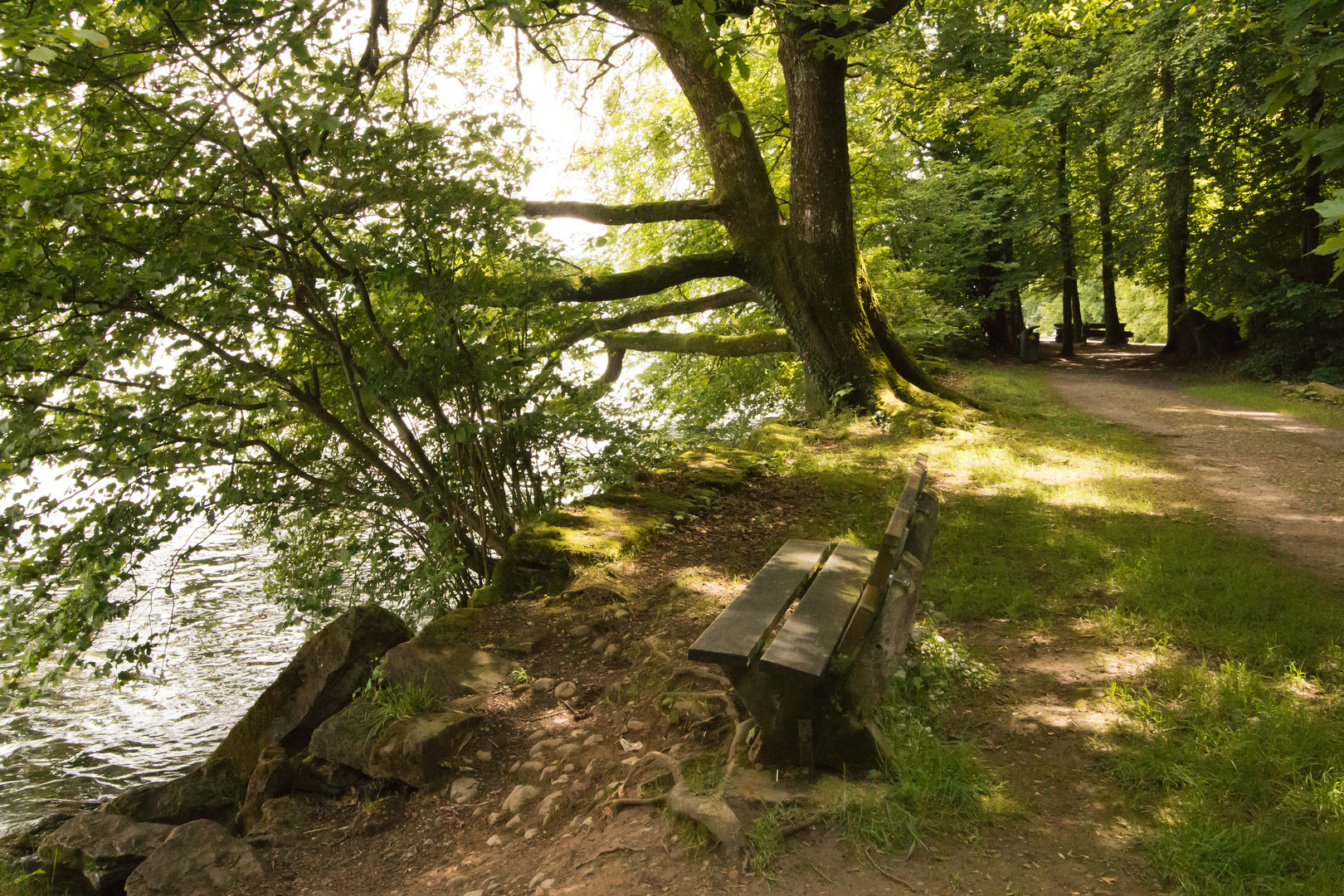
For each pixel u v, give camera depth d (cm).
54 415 695
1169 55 1920
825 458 1002
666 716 385
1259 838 269
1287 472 927
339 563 770
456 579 780
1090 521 694
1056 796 309
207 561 1405
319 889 355
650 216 1343
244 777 471
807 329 1296
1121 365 2492
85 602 661
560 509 702
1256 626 448
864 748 312
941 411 1238
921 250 2423
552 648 495
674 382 2077
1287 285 2047
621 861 295
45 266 573
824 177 1258
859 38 1128
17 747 832
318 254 693
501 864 326
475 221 650
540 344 767
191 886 373
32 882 445
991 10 1912
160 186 640
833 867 273
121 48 589
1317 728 329
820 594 356
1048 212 2597
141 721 888
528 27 749
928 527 499
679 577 564
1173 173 2175
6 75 563
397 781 408
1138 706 363
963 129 1956
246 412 785
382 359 686
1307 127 334
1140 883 259
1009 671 418
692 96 1298
